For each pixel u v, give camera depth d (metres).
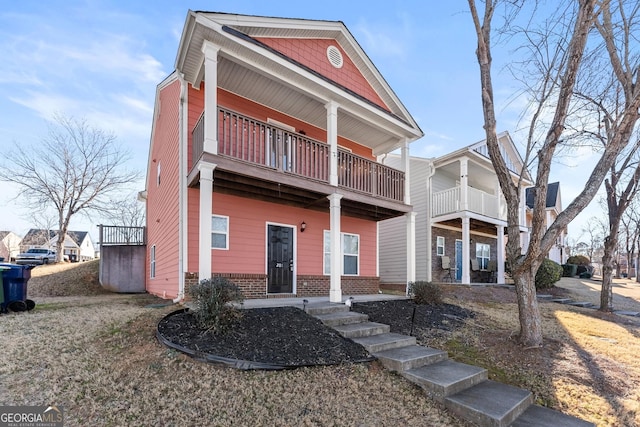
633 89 6.55
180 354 4.23
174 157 8.88
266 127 7.43
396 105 10.69
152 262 12.71
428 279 14.12
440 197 14.44
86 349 4.43
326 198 8.64
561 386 4.77
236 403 3.50
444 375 4.55
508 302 11.15
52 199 22.53
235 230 8.48
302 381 4.06
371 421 3.55
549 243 6.18
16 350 4.32
